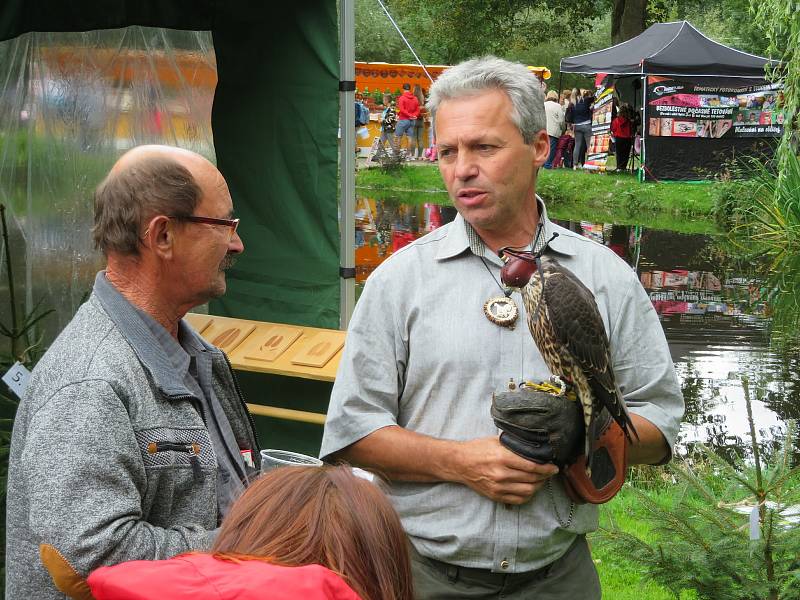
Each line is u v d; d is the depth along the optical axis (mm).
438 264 2459
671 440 2490
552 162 27859
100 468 1843
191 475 1993
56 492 1814
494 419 2244
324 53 4953
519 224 2459
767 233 17672
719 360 9031
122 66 5391
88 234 5414
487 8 40375
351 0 4871
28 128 5324
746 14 38531
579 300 2109
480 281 2434
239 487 2168
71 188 5406
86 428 1854
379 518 1423
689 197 22016
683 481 3326
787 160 17375
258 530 1409
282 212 5215
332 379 4430
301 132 5090
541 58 46125
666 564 3178
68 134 5383
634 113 26078
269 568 1294
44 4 5227
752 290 12844
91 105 5383
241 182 5371
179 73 5480
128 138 5445
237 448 2236
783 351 9414
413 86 28406
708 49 23844
